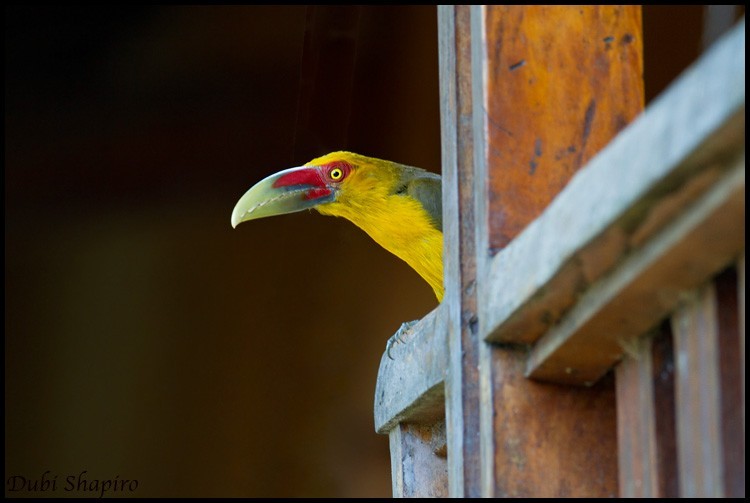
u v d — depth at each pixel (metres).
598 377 4.26
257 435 15.58
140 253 15.95
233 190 15.70
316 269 15.99
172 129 15.54
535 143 4.59
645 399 3.77
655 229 3.27
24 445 15.45
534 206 4.52
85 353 15.73
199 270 15.97
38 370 15.64
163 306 15.86
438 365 5.02
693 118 2.94
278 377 15.73
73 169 15.73
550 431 4.30
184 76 15.26
